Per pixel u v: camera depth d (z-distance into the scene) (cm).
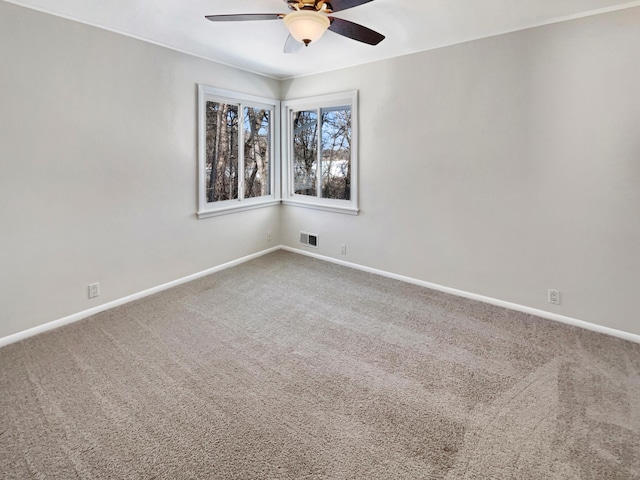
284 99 464
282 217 496
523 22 268
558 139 270
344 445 163
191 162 367
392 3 237
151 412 184
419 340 260
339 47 329
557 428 173
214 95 385
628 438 166
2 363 227
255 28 286
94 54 280
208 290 356
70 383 207
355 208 407
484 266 322
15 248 251
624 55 238
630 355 237
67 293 282
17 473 147
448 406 190
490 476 147
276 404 191
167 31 294
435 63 326
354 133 394
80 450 159
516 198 296
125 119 306
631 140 242
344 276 397
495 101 296
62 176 271
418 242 363
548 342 255
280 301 331
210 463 153
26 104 247
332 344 255
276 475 147
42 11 249
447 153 330
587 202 264
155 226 342
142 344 253
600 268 264
